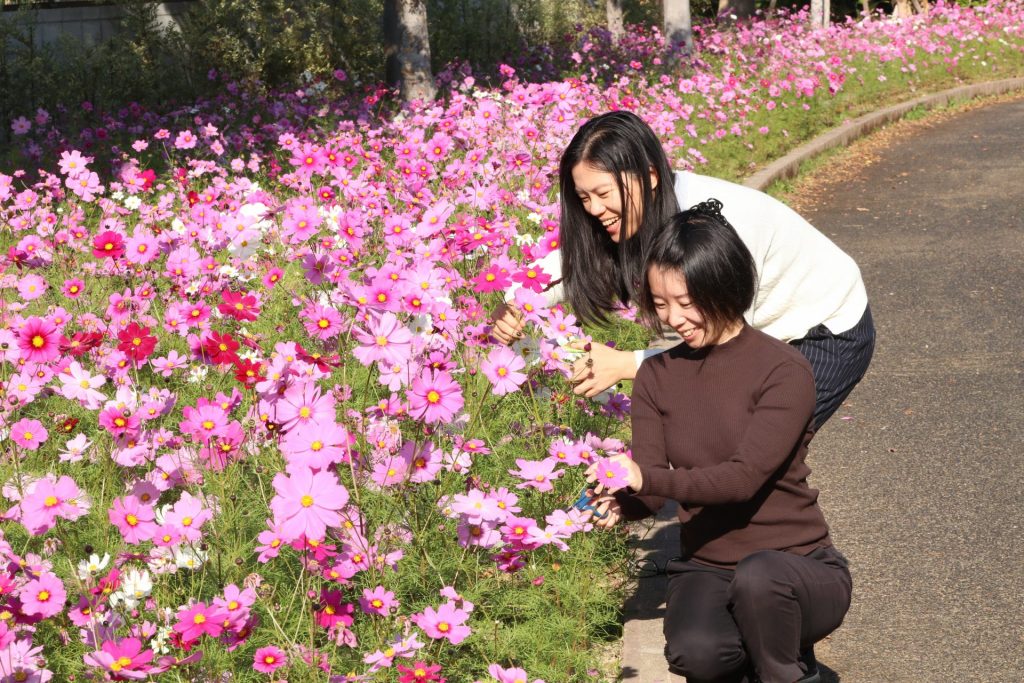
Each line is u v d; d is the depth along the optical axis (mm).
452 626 2844
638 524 3992
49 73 12141
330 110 11164
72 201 6953
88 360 4492
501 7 17500
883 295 7633
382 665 2723
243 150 9625
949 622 3594
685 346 2859
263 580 3100
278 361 2990
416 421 3307
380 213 5688
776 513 2748
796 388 2674
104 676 2611
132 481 3678
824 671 3342
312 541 2625
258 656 2627
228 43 14570
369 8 16172
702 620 2705
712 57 16422
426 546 3326
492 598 3260
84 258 5906
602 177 2955
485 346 3812
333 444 2777
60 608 2717
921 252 8805
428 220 4312
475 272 4703
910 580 3871
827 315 3172
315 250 5055
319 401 2852
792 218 3150
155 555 2977
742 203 3078
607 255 3189
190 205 6238
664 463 2867
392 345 3184
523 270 3484
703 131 11922
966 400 5609
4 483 3611
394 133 9398
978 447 5023
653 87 11625
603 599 3293
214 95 13328
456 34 16641
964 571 3918
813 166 12711
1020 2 24047
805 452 2770
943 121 16297
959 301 7379
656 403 2873
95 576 2938
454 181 6117
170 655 2689
